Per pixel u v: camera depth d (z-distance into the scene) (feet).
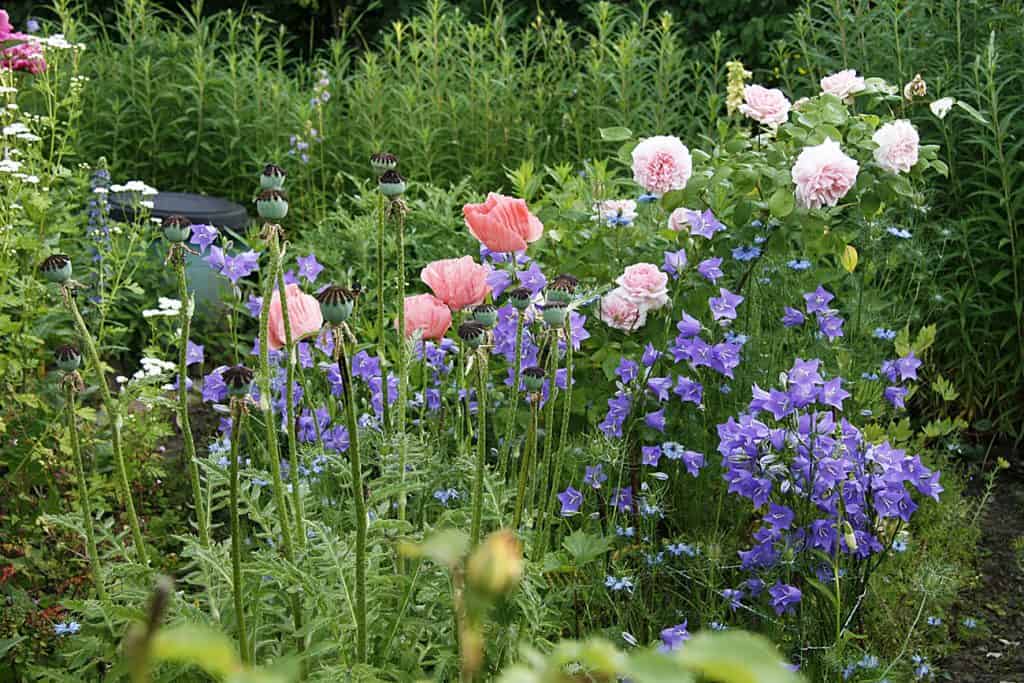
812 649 9.57
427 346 10.71
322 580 6.50
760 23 24.93
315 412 9.03
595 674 5.71
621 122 21.17
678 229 12.64
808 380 9.38
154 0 31.37
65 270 6.49
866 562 10.21
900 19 18.26
